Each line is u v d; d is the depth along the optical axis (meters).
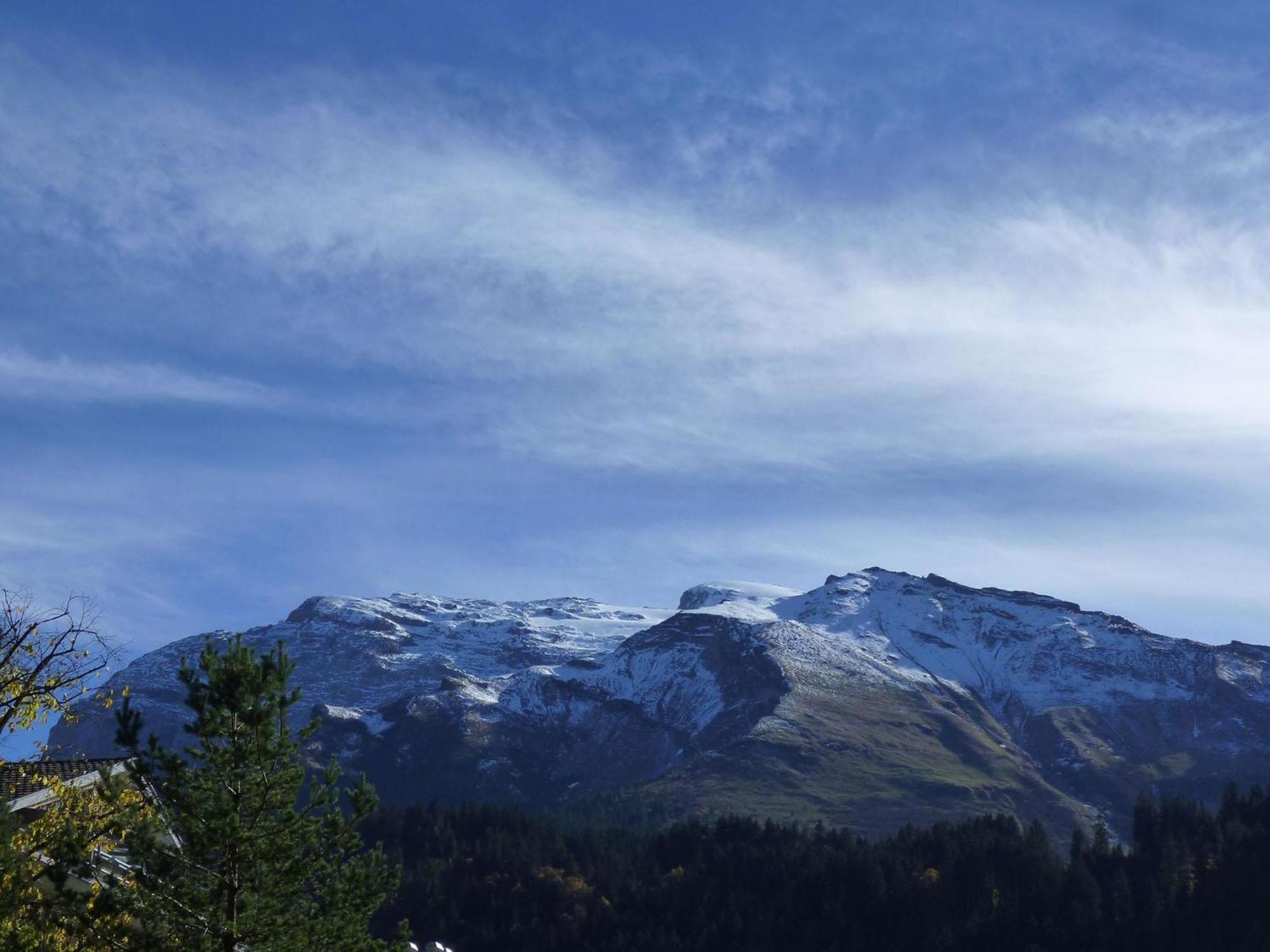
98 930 34.59
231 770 38.12
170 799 37.44
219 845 37.06
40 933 32.75
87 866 34.62
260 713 38.59
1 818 32.03
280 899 38.31
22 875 32.78
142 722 38.00
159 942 35.47
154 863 36.03
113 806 35.78
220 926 36.56
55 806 35.75
